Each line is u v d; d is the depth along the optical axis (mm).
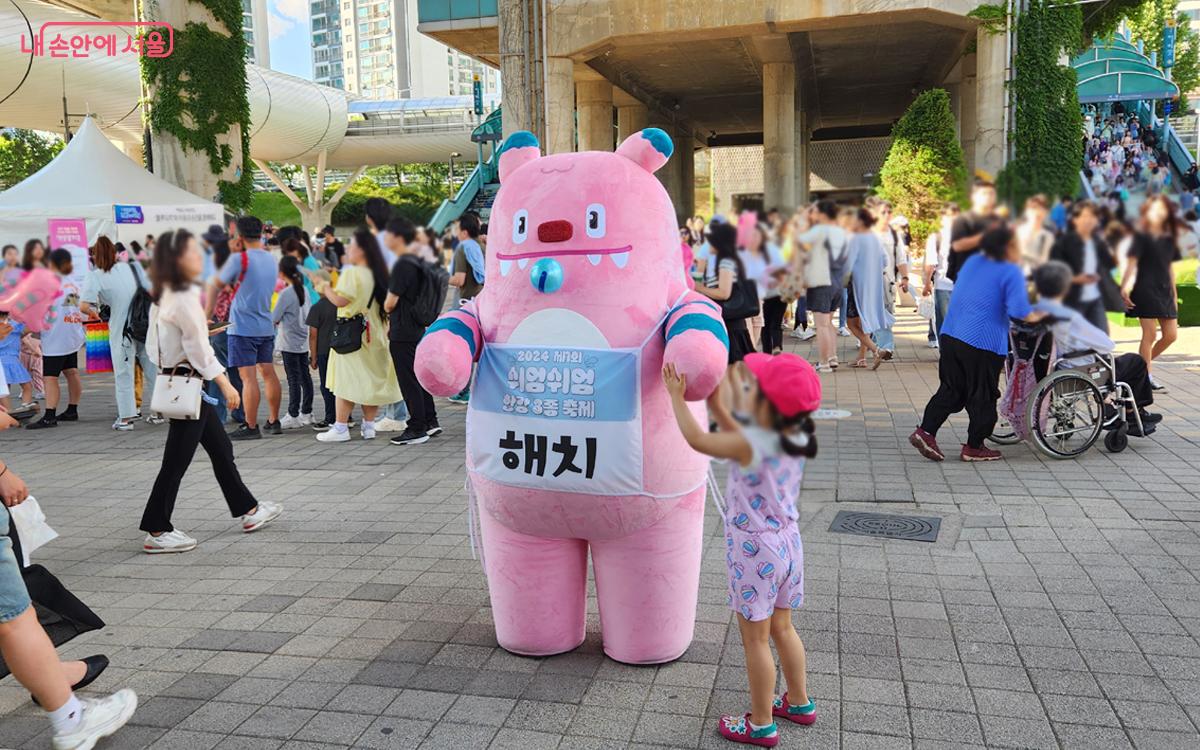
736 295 7375
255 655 3820
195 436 5145
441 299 7758
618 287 3277
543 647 3674
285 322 8727
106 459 7750
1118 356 6820
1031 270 4031
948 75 24203
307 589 4570
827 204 7316
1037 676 3430
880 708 3236
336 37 113812
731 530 2979
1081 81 15812
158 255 4879
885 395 9211
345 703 3387
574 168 3377
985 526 5160
